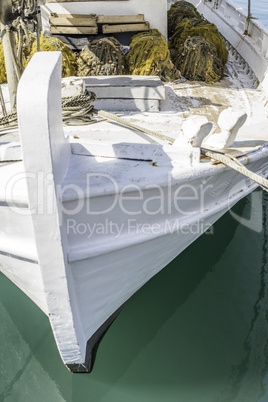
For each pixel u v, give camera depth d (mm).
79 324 3020
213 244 4816
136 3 4945
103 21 4840
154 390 3312
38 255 2541
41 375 3465
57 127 2377
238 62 6008
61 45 4484
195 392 3297
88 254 2719
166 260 3549
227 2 7258
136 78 4180
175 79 4973
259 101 4551
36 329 3844
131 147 2799
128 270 3145
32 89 2121
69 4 4852
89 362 3309
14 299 4156
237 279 4348
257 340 3715
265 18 18859
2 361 3566
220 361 3537
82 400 3271
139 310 3980
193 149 2859
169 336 3742
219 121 3229
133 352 3605
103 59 4484
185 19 5820
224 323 3867
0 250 2871
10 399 3285
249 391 3299
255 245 4824
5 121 3098
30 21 3227
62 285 2668
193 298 4109
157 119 3908
